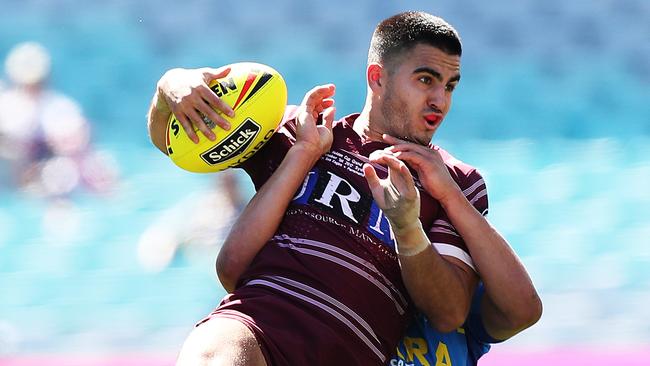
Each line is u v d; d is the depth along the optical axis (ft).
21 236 134.10
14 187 148.97
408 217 38.86
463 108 171.32
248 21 190.08
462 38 184.55
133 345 105.50
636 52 182.70
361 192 42.86
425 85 43.11
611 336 104.99
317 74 176.24
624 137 164.04
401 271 41.09
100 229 134.62
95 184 148.46
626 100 173.58
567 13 187.83
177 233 121.19
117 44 186.80
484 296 45.03
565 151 156.97
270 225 42.19
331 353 40.22
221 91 42.37
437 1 188.75
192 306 114.01
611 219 131.75
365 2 191.11
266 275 41.70
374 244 41.91
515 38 184.75
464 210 41.96
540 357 97.60
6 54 184.14
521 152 157.07
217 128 42.11
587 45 183.83
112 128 167.63
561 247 125.18
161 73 180.75
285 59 180.65
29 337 108.47
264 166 45.24
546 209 134.31
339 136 44.91
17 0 194.29
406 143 42.86
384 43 43.88
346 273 41.22
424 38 43.04
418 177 43.70
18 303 116.78
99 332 109.29
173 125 43.55
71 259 126.93
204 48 185.37
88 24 191.01
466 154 155.84
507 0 189.16
